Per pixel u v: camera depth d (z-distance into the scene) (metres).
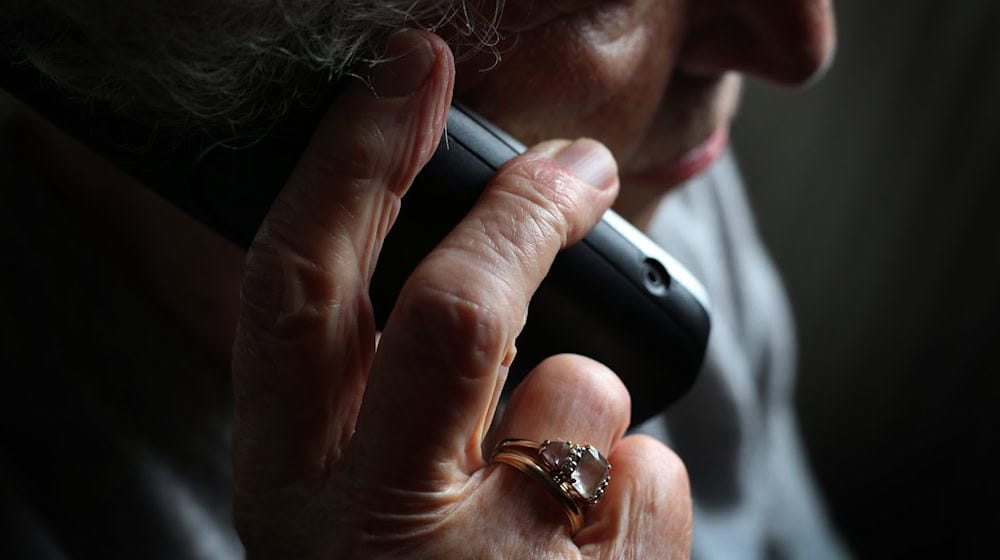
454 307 0.28
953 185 0.65
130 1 0.27
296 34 0.28
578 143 0.31
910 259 0.67
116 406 0.37
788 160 0.67
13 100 0.36
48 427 0.36
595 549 0.31
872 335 0.70
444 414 0.28
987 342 0.67
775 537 0.54
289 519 0.30
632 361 0.32
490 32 0.30
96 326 0.37
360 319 0.29
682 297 0.32
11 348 0.36
